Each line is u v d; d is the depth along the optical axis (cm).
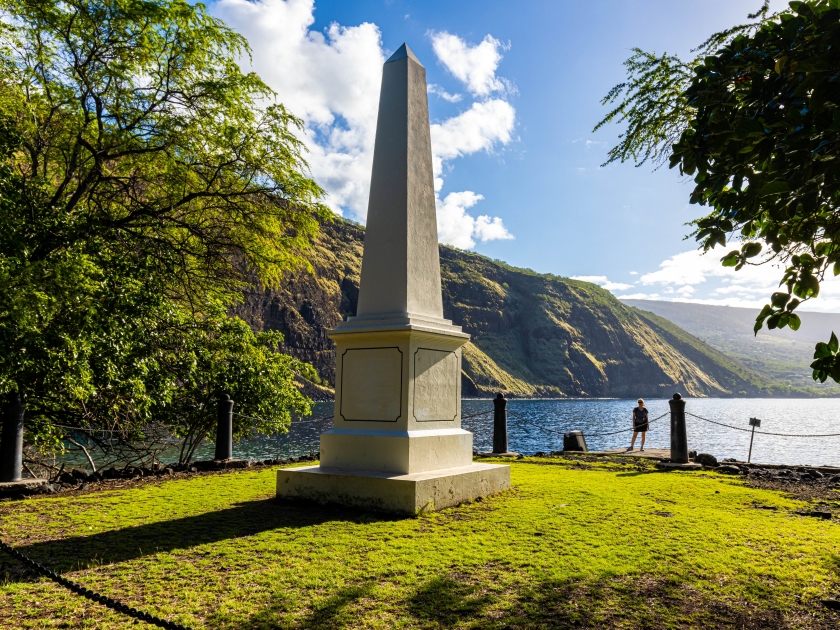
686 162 321
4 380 857
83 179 1289
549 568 417
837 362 267
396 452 641
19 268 813
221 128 1254
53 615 331
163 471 909
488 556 444
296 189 1350
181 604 346
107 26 1140
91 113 1209
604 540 494
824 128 246
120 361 1083
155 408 1370
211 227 1384
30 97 1136
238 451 2112
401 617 330
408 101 743
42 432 1155
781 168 258
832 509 665
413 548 463
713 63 312
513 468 1049
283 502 655
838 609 355
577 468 1062
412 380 660
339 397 705
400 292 692
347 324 712
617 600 360
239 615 330
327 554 446
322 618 327
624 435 4544
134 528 530
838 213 313
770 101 283
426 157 766
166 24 1164
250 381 1464
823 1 266
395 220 714
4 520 561
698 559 442
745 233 354
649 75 712
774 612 348
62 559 432
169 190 1355
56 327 926
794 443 3919
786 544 493
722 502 694
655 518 585
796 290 329
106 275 1044
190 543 476
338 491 629
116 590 369
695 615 341
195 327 1375
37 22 1091
